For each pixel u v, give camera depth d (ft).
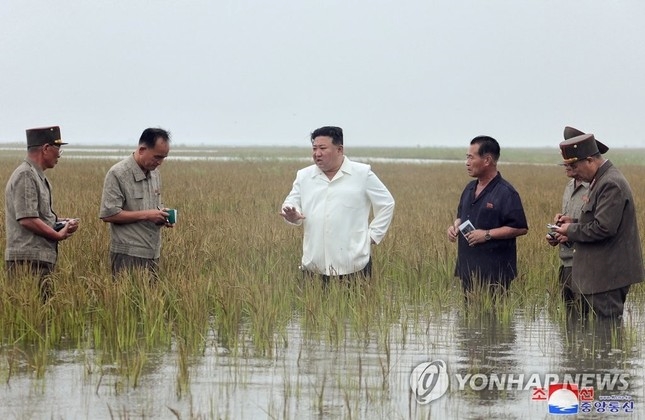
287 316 27.86
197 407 19.51
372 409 19.62
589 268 26.37
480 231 28.02
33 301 25.05
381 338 26.09
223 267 31.91
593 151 25.88
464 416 19.33
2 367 22.31
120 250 27.20
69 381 21.24
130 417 18.78
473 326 28.02
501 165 161.68
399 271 34.19
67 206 49.83
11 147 349.00
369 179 27.86
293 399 20.18
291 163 152.46
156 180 28.04
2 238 34.53
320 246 27.84
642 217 48.88
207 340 25.46
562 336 26.73
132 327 24.90
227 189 74.54
